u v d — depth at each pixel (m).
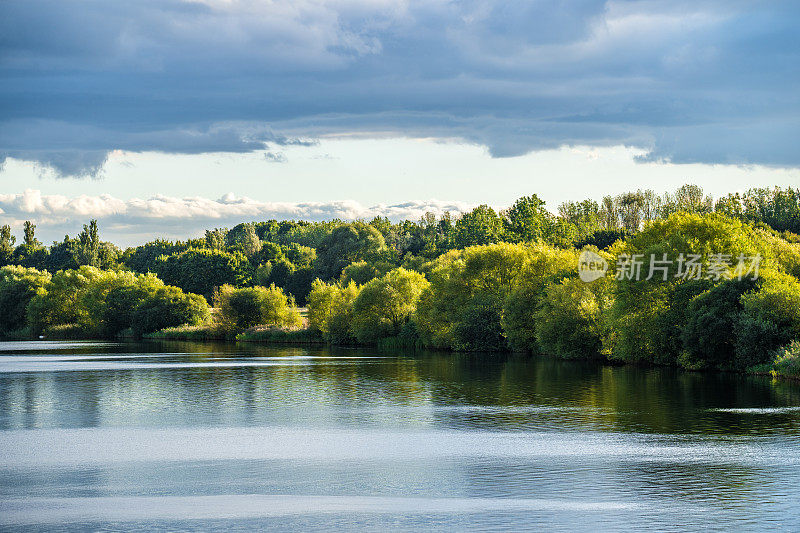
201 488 29.84
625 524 24.80
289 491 29.30
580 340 85.50
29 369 77.00
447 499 27.91
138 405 50.72
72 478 31.38
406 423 43.22
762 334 64.31
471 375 68.81
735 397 51.62
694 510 26.22
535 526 24.75
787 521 24.98
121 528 25.05
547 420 43.72
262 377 68.06
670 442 37.22
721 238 76.06
